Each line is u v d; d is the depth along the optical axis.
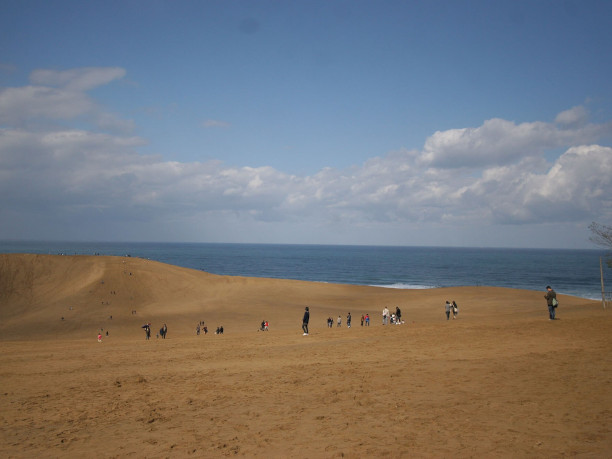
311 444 7.00
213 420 8.81
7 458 7.01
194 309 66.06
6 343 32.75
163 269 88.44
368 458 6.22
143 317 58.91
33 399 11.60
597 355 13.38
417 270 188.88
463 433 7.05
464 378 11.23
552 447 6.18
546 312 35.56
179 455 6.86
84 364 18.14
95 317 58.66
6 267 79.12
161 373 15.03
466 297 74.00
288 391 11.07
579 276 153.62
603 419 7.30
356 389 10.79
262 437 7.52
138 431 8.31
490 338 18.83
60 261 84.75
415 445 6.63
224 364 16.45
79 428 8.70
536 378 10.70
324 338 24.77
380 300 75.62
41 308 65.38
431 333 22.55
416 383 11.02
